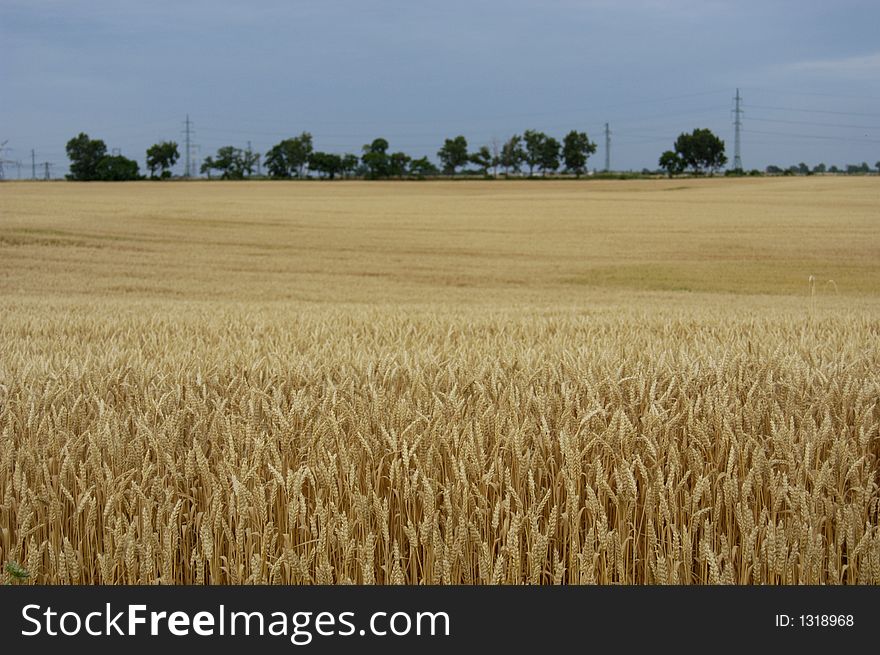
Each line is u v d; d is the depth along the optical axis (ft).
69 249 125.80
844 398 15.38
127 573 11.50
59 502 11.78
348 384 16.29
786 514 12.44
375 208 188.44
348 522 11.60
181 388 17.04
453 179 371.56
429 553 11.60
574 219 169.37
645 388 16.34
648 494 11.73
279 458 12.60
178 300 88.02
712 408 14.23
